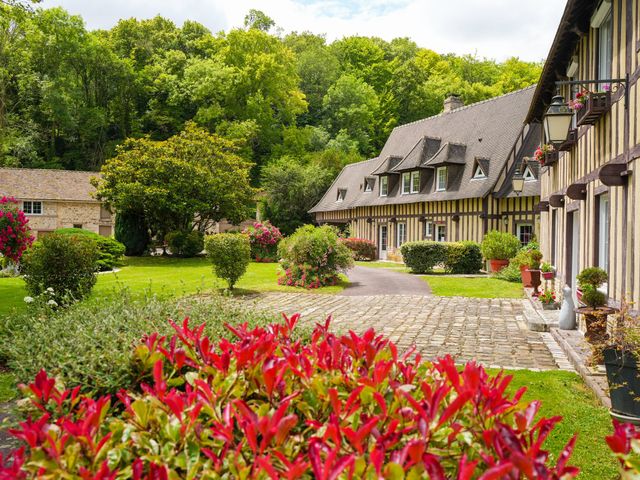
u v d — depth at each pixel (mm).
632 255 6695
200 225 33906
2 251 12352
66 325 4457
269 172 42656
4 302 12977
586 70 9328
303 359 2514
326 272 17984
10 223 12242
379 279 19562
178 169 30422
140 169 29797
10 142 43250
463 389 2080
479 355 8016
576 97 8703
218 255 16422
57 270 10211
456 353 8148
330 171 44156
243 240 16828
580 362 6957
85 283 10492
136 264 27125
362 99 54406
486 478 1511
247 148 46938
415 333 9766
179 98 48375
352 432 1763
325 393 2250
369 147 52969
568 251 11930
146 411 2182
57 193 40688
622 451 1868
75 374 3438
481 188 25219
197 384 2254
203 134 32844
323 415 2268
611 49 7754
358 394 2156
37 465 1750
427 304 13609
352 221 36719
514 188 21266
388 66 60312
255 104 48844
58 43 45812
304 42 64250
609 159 7914
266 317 5102
